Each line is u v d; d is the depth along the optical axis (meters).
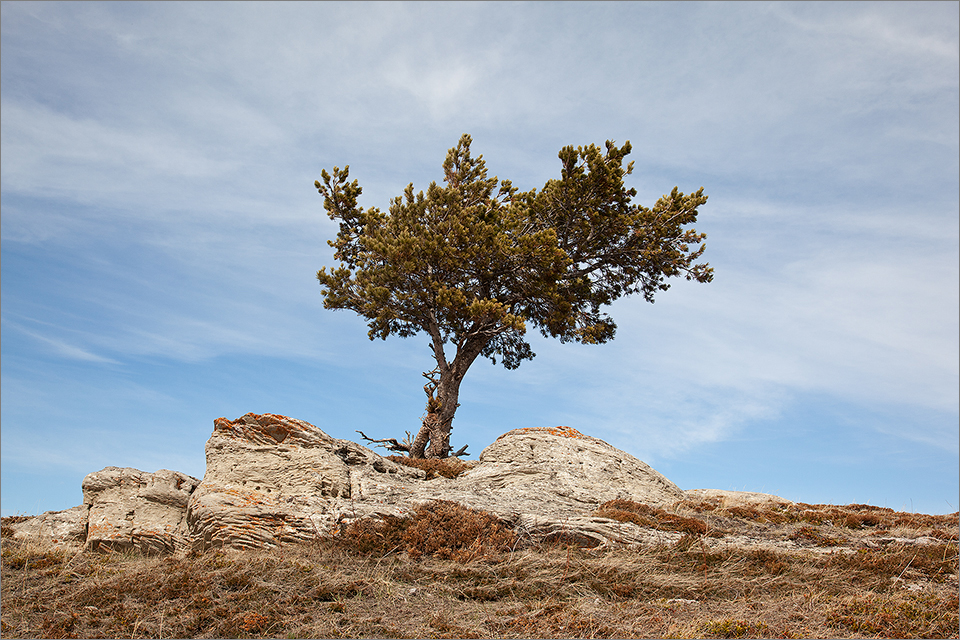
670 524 14.63
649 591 11.30
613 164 24.11
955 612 9.98
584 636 9.30
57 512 15.72
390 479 16.98
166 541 14.27
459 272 24.45
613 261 26.64
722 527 14.98
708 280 26.19
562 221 25.36
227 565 11.63
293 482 15.76
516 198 26.31
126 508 15.22
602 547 13.34
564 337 26.03
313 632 9.27
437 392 24.66
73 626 9.30
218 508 13.86
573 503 16.75
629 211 25.61
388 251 23.66
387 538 13.30
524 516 14.41
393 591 10.94
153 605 10.05
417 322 25.36
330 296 25.39
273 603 10.13
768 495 20.62
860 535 14.70
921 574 12.11
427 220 25.28
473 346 24.84
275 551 12.76
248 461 16.39
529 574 11.80
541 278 23.98
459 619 9.93
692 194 25.75
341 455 17.44
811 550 13.50
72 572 11.52
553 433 20.69
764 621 9.82
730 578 11.78
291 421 17.28
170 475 16.62
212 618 9.61
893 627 9.50
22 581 11.02
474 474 18.69
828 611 10.08
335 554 12.66
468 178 28.08
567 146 24.42
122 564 12.38
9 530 14.53
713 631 9.34
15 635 8.99
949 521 16.22
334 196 26.94
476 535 13.54
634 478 19.19
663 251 25.73
